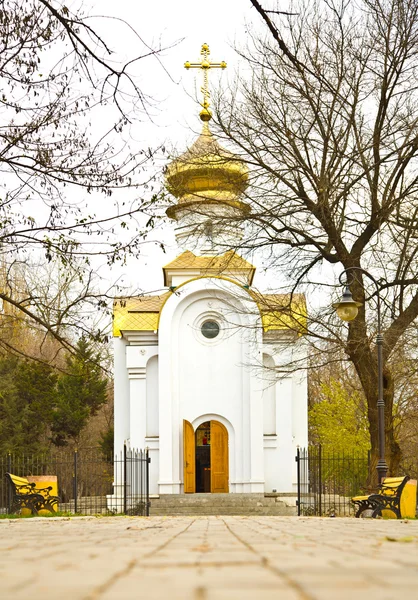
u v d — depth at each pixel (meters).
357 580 3.70
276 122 27.38
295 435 40.50
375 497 21.58
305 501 36.69
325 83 25.31
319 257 28.00
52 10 14.09
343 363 50.47
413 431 46.38
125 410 40.84
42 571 4.40
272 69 27.08
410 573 4.14
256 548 6.44
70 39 14.78
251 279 40.66
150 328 40.09
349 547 6.61
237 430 39.25
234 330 39.78
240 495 36.38
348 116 26.77
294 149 26.59
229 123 27.78
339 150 26.41
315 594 3.08
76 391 58.62
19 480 24.66
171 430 38.81
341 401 50.00
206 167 28.92
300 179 26.66
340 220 27.02
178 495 36.53
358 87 26.39
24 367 54.31
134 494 38.50
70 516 23.91
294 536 8.64
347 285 23.27
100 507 36.94
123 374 41.16
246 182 28.16
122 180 17.66
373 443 27.33
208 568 4.49
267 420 40.00
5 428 53.12
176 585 3.51
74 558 5.52
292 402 40.19
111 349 61.16
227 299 40.03
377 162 25.66
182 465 38.81
